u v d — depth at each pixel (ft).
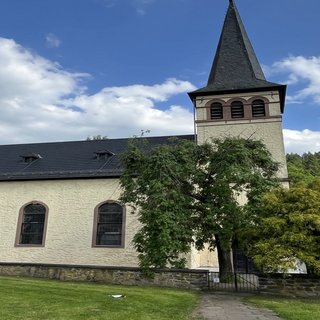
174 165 46.09
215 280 47.47
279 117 76.59
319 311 30.48
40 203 75.82
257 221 42.50
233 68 85.81
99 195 73.97
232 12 94.68
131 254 68.54
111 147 88.74
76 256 70.79
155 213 42.37
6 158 89.76
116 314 26.32
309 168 191.01
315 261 35.29
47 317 24.25
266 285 41.45
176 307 31.30
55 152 90.12
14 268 56.39
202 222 47.11
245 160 45.93
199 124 79.61
